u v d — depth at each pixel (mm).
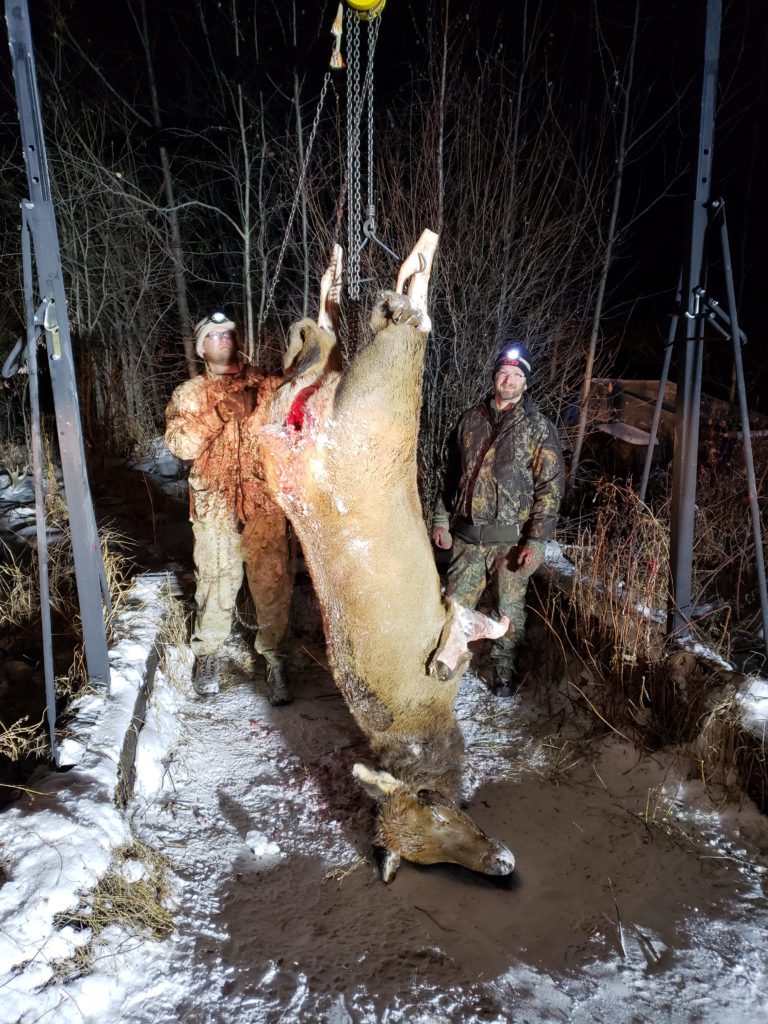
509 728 4180
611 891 2969
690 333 3990
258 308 9500
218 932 2768
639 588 4332
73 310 9617
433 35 6387
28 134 3020
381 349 2342
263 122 8094
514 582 4352
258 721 4230
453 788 3049
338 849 3236
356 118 2754
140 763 3561
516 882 3035
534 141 6770
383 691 2756
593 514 6453
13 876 2482
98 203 9625
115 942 2521
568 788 3635
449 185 6285
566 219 6586
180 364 10258
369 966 2639
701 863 3094
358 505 2453
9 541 6109
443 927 2816
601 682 4117
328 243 6496
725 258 3723
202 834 3305
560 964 2643
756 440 6488
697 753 3570
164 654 4379
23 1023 2188
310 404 2471
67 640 4648
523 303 6691
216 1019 2404
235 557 4266
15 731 3410
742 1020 2422
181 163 10227
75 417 3363
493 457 4227
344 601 2598
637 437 7172
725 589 5312
